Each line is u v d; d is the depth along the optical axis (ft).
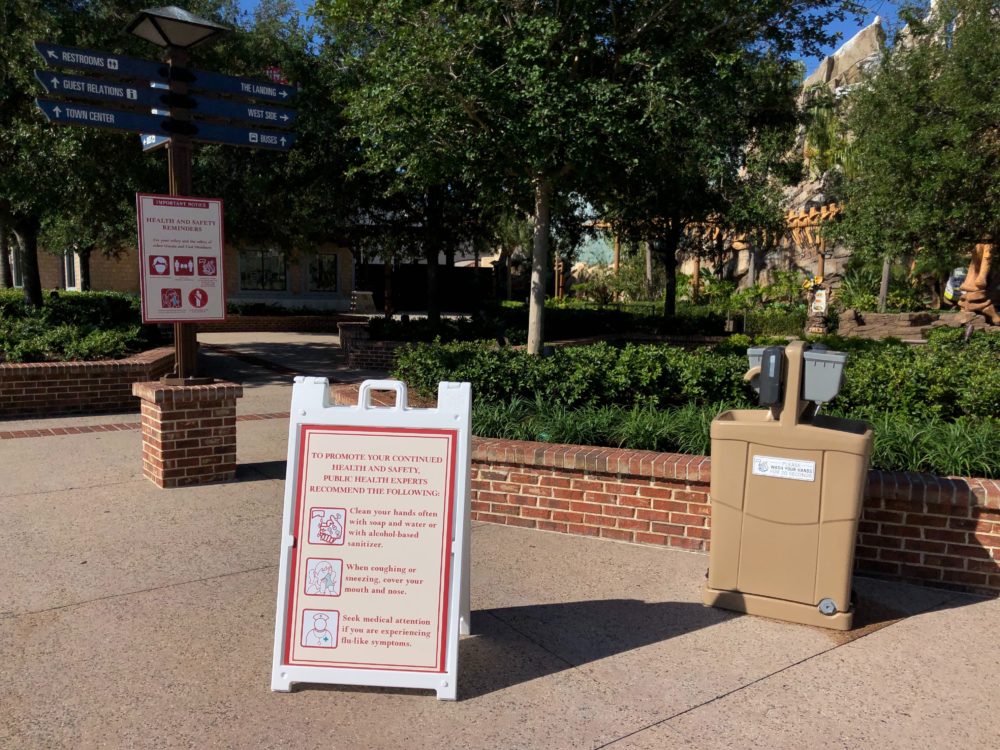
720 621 13.53
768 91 36.19
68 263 94.89
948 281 86.74
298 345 61.87
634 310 82.69
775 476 13.42
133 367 32.71
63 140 37.35
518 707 10.77
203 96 21.85
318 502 11.23
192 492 20.83
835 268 102.12
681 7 24.36
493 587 14.88
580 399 23.07
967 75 36.37
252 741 9.82
